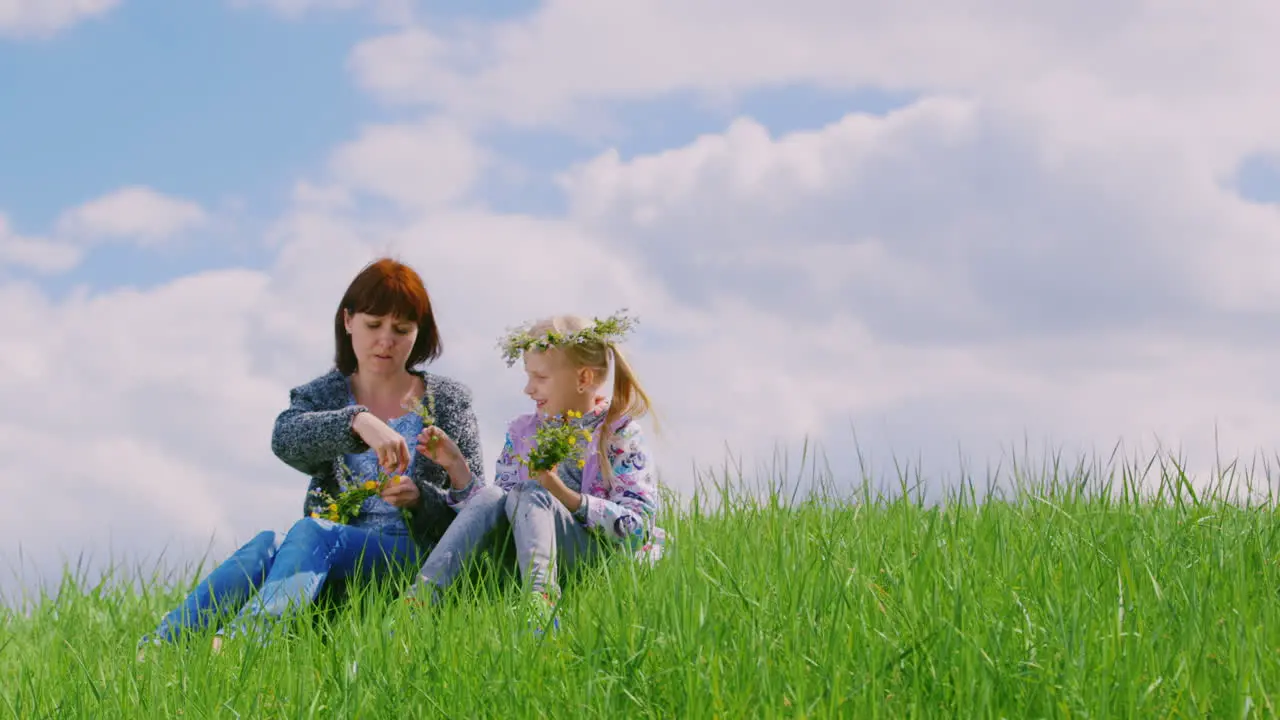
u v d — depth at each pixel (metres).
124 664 3.73
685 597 3.64
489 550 4.55
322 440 4.70
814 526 4.85
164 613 5.04
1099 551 4.05
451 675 3.39
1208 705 2.86
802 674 3.05
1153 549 4.14
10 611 5.18
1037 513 4.77
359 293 4.89
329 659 3.68
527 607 3.88
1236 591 3.57
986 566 4.07
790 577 3.89
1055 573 3.93
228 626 4.00
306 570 4.34
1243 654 2.95
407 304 4.90
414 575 4.52
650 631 3.42
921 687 3.01
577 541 4.57
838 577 3.81
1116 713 2.85
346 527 4.59
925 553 3.94
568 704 3.13
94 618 4.84
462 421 5.09
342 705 3.26
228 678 3.60
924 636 3.34
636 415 4.91
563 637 3.70
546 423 4.91
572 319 4.96
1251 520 4.52
